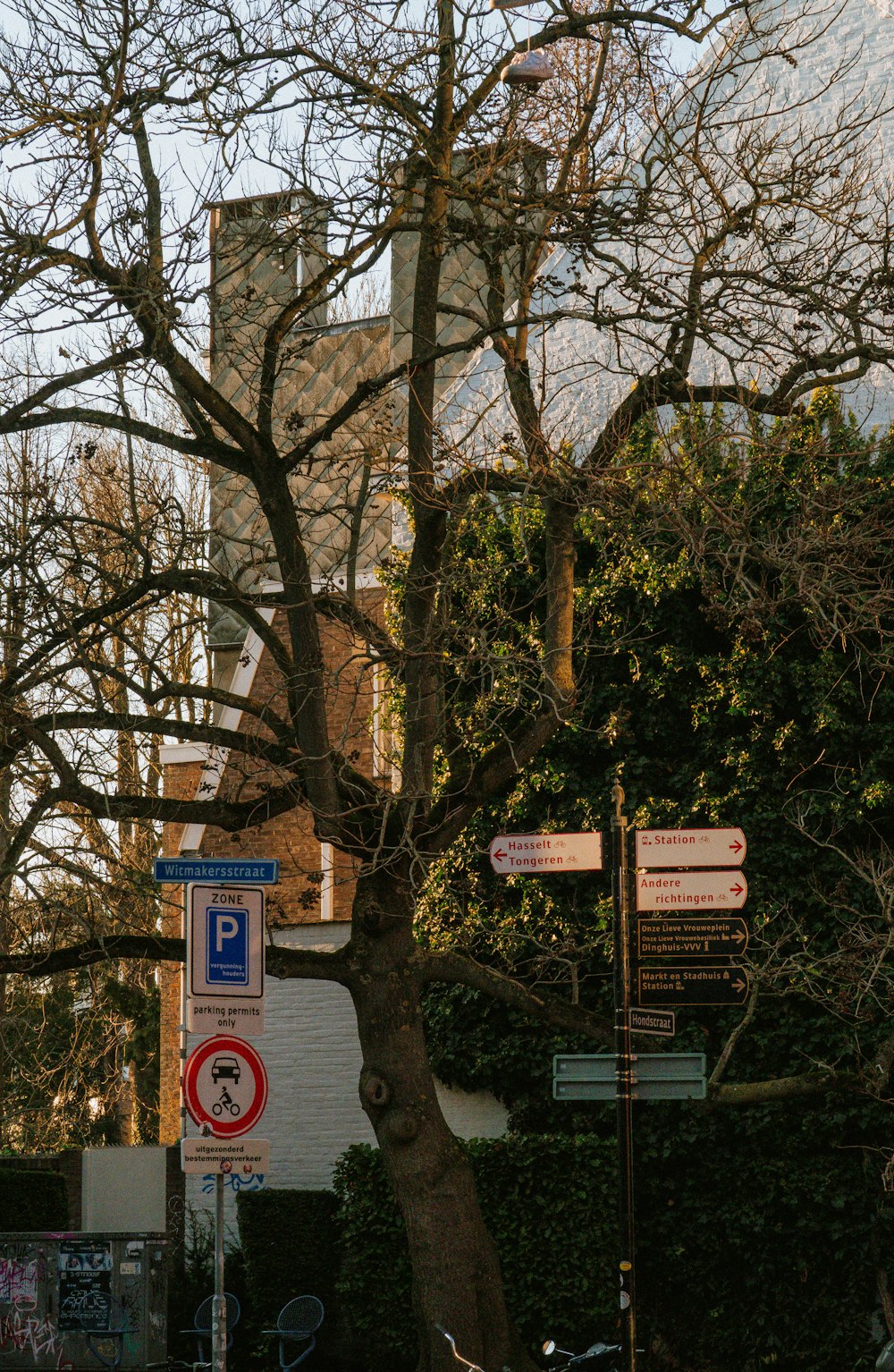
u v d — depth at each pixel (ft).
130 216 45.80
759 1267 56.59
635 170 68.49
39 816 46.57
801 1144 56.80
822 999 54.29
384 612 71.97
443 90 46.65
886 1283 55.11
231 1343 62.85
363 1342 61.87
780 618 58.75
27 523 49.75
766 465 56.44
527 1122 61.16
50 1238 59.31
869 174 59.36
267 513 47.70
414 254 87.20
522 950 61.16
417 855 43.73
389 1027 46.88
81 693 47.93
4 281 42.83
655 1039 57.21
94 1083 112.06
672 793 61.00
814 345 66.64
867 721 58.59
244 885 40.63
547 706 53.01
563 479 46.39
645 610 61.57
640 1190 58.23
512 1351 45.68
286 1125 68.23
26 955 47.93
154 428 47.57
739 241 69.97
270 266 79.87
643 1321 57.36
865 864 54.39
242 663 53.36
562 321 73.72
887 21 69.67
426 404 47.34
